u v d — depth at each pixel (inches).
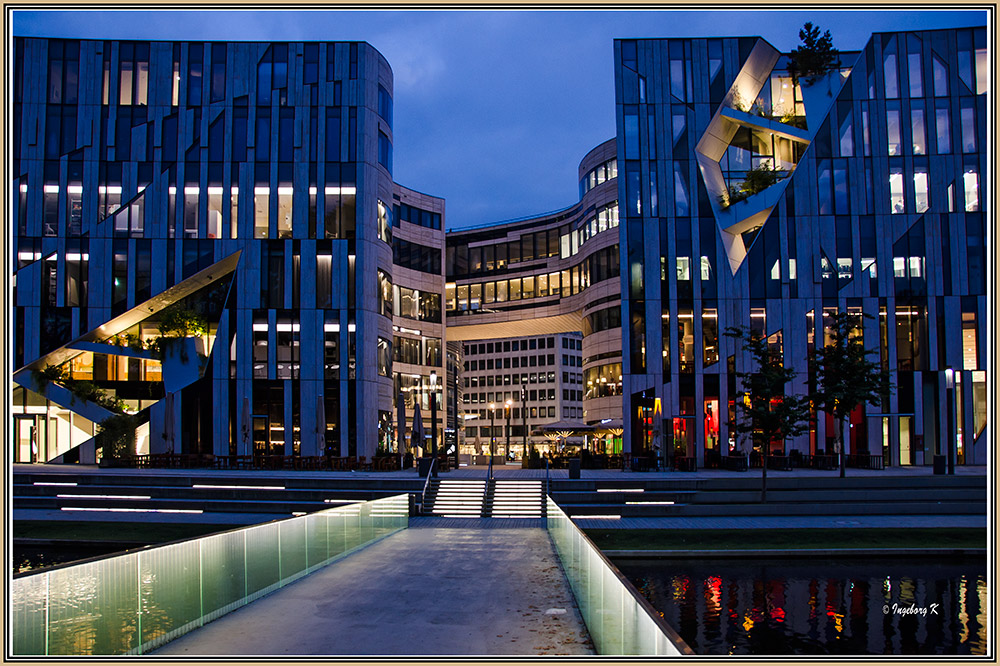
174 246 1828.2
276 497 1272.1
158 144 1852.9
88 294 1796.3
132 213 1828.2
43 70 1845.5
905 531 1037.8
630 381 1784.0
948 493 1253.7
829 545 947.3
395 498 1000.2
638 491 1257.4
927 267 1755.7
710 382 1766.7
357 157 1887.3
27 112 1829.5
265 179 1868.8
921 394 1729.8
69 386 1806.1
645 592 773.9
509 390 5580.7
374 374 1863.9
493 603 513.0
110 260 1811.0
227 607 480.7
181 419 1814.7
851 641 622.2
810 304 1764.3
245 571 509.4
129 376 1866.4
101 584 349.7
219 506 1253.7
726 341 1771.7
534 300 2522.1
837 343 1416.1
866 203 1785.2
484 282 2637.8
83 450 1801.2
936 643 614.5
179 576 422.3
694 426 1755.7
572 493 1243.8
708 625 667.4
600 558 386.0
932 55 1803.6
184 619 425.7
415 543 858.1
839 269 1771.7
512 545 838.5
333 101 1902.1
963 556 920.3
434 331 2402.8
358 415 1819.6
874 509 1227.2
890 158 1788.9
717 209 1813.5
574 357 5516.7
